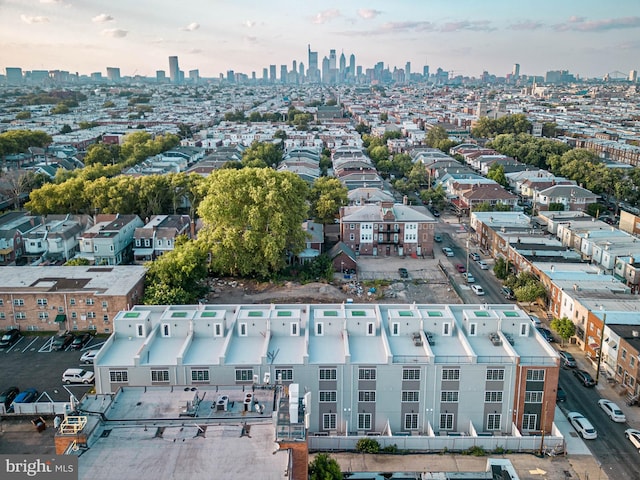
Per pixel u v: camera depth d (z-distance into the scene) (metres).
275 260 118.44
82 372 81.25
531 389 67.69
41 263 131.25
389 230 140.12
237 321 73.44
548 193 177.25
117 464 43.91
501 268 123.94
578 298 94.50
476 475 56.00
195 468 43.41
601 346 80.25
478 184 188.50
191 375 67.25
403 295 115.62
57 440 46.31
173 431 48.41
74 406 52.38
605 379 82.00
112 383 67.62
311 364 66.69
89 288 98.06
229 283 120.06
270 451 45.50
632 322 84.88
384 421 68.94
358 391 67.88
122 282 101.25
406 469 61.91
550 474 61.66
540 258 117.19
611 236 131.38
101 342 93.50
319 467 53.47
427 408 68.44
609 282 103.06
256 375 63.41
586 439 68.44
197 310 77.94
